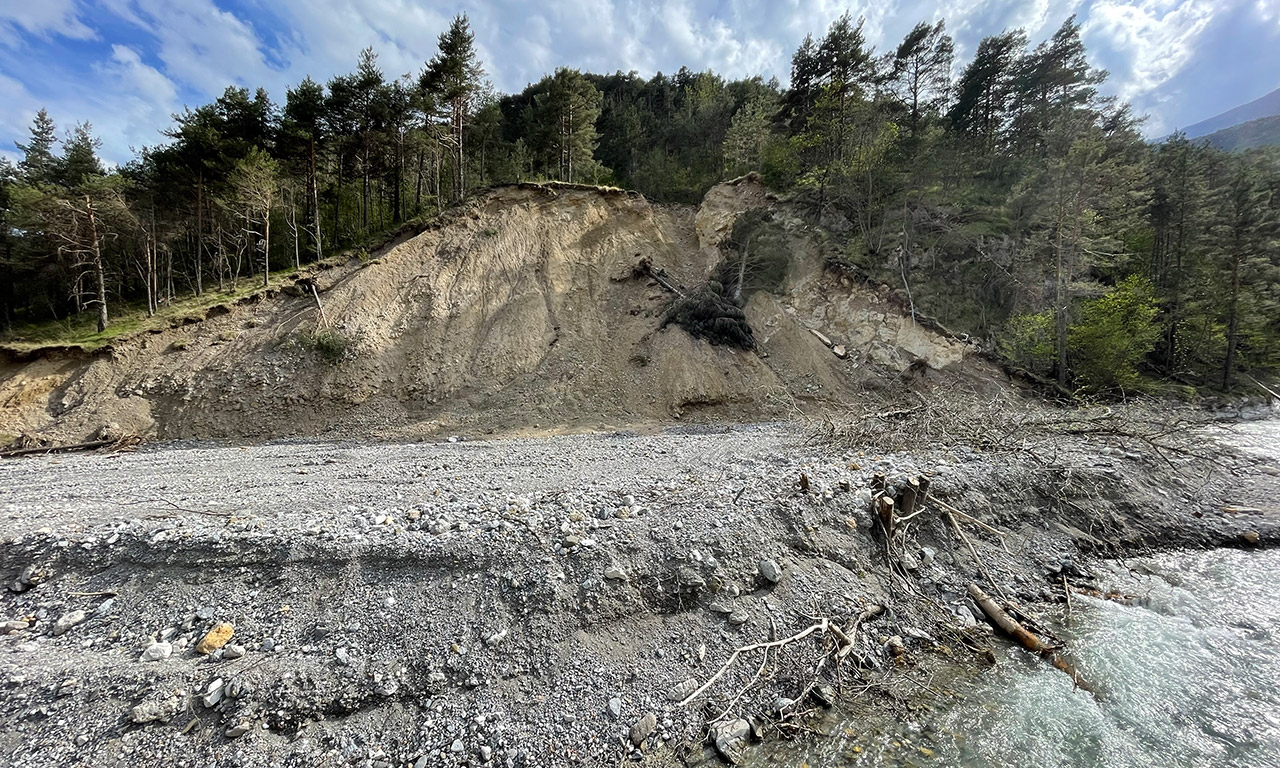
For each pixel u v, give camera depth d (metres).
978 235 22.88
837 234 25.25
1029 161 27.34
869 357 20.66
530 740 4.19
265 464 10.98
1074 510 8.36
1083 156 19.56
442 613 5.15
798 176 27.48
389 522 6.39
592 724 4.36
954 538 7.31
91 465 11.34
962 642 5.76
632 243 26.83
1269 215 24.30
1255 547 8.10
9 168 29.41
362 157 30.39
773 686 4.91
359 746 4.10
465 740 4.15
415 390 18.69
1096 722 4.70
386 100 28.19
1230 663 5.52
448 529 6.18
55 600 5.42
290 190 27.25
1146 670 5.38
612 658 4.96
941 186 25.16
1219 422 17.44
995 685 5.15
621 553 5.87
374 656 4.71
